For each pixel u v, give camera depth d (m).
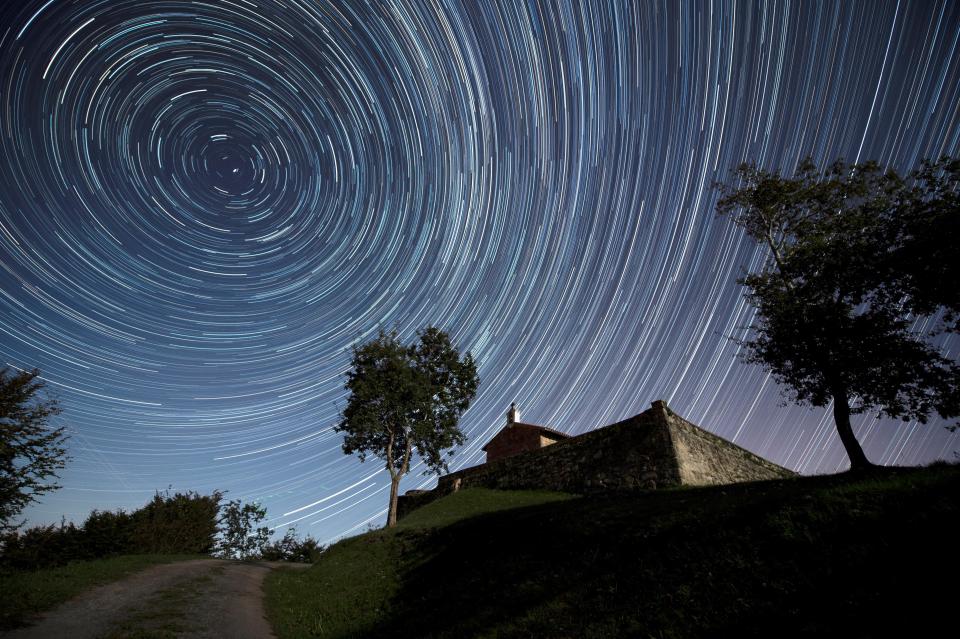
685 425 20.59
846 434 13.39
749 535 8.23
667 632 6.66
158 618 10.78
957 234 12.30
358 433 27.00
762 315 15.56
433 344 31.56
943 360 13.12
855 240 14.57
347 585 14.97
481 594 10.23
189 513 34.97
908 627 5.18
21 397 17.42
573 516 12.91
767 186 17.22
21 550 17.81
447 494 29.69
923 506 7.13
